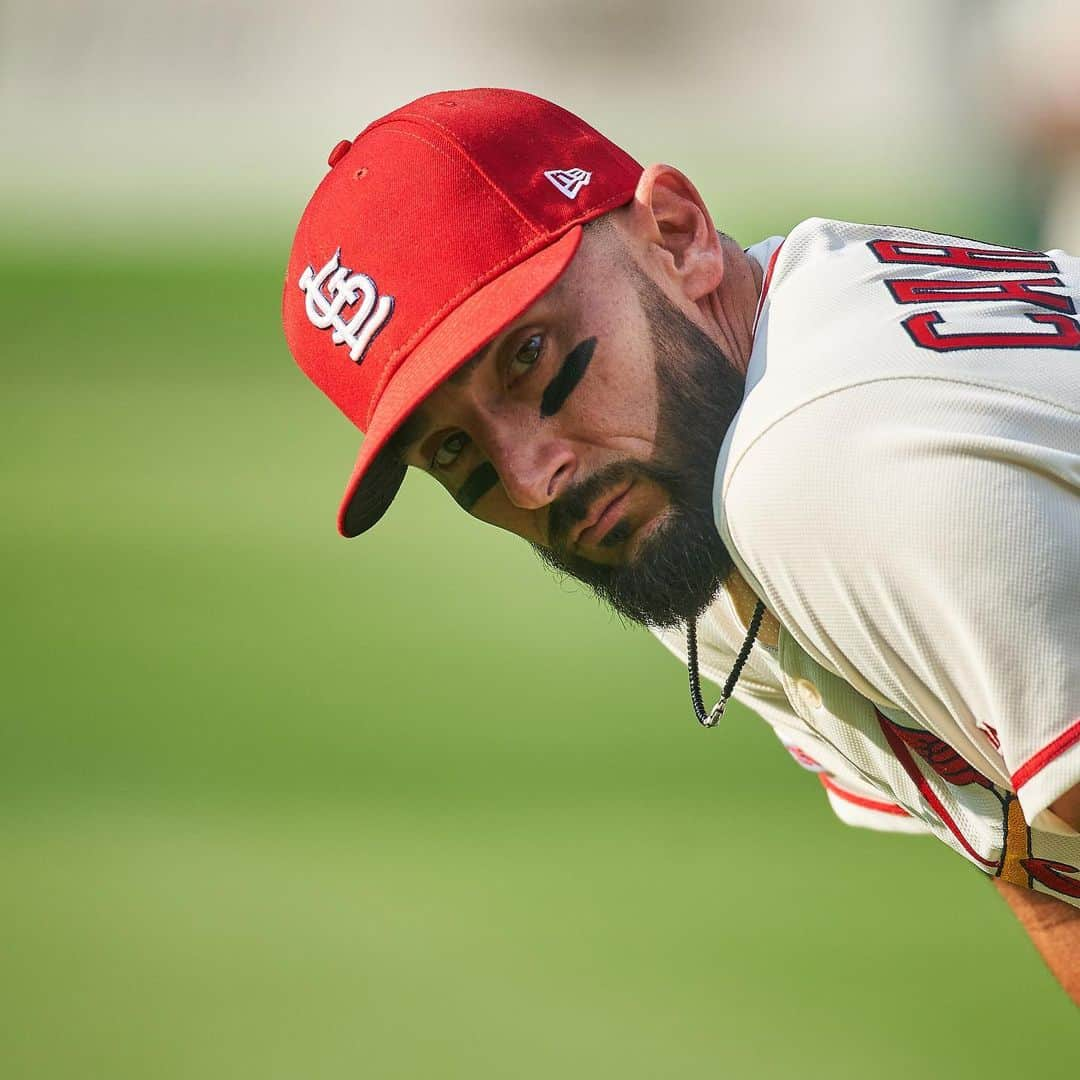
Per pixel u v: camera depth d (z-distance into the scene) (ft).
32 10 398.42
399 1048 37.99
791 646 24.11
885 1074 35.91
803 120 371.97
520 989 40.83
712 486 22.59
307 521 98.63
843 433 19.69
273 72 401.49
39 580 86.48
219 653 73.20
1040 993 39.78
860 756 24.67
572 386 22.49
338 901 46.68
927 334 20.40
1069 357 20.39
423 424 23.06
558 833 51.39
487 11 398.62
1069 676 18.65
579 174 23.02
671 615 23.39
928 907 44.88
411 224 22.70
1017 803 23.34
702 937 43.21
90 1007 40.83
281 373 146.82
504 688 67.15
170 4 399.44
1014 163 197.47
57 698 67.15
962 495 18.78
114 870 49.42
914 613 19.38
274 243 240.12
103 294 193.47
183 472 111.55
